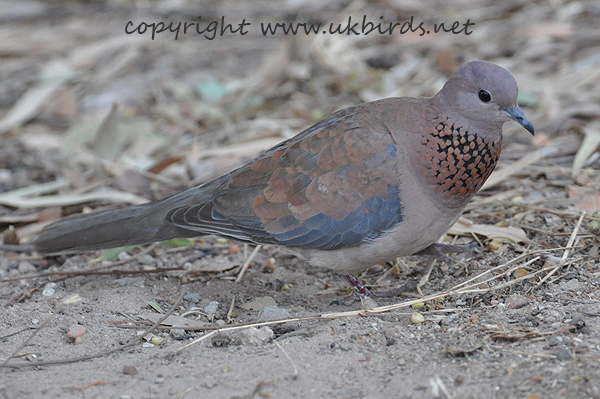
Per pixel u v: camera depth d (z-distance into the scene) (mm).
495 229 10016
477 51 16391
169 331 8547
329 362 7473
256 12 19875
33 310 9109
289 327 8430
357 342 7879
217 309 9164
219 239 11180
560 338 7363
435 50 16703
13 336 8484
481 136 8258
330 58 16297
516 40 16562
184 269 10250
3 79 17516
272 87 16203
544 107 13703
